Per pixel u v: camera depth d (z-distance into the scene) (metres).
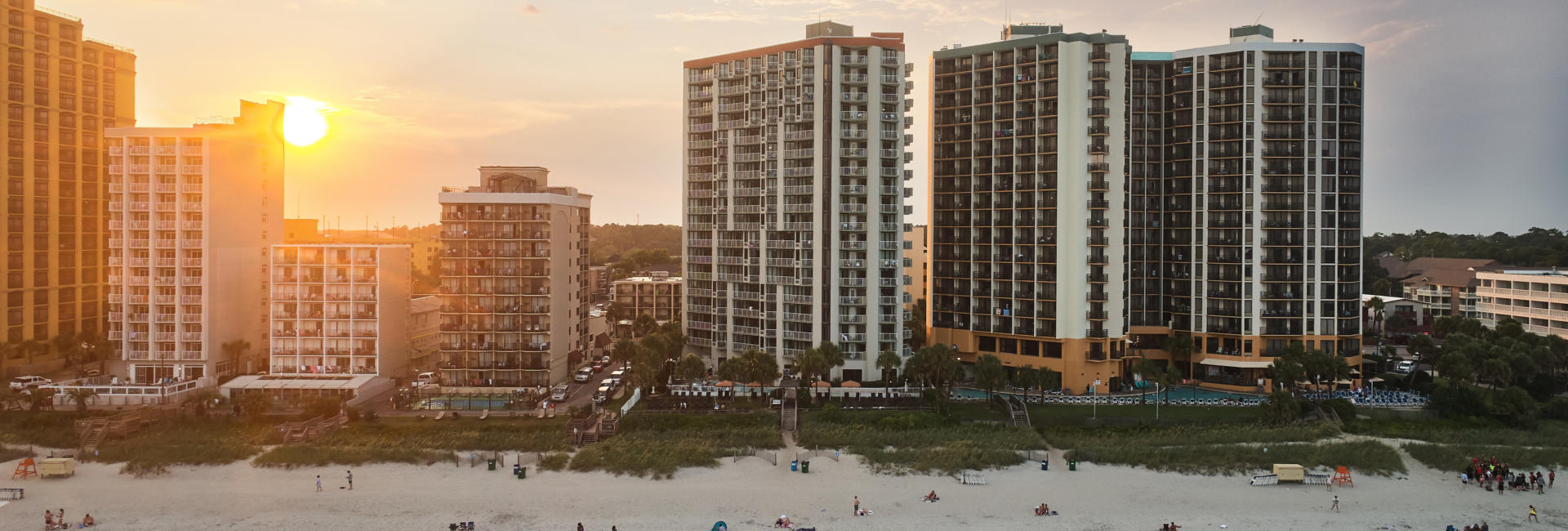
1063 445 113.12
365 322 141.38
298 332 141.50
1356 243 147.12
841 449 110.81
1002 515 89.00
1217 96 147.88
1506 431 117.00
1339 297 145.88
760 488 97.19
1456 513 90.12
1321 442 111.69
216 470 102.00
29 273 158.00
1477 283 198.88
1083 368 141.38
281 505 91.12
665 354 142.75
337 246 141.88
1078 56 141.12
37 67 160.12
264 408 119.81
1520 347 138.25
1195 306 149.75
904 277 152.75
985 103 151.38
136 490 95.12
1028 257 145.38
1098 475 102.31
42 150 161.00
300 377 136.88
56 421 117.31
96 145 171.00
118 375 145.75
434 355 164.12
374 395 136.62
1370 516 89.25
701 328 164.50
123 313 144.38
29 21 158.75
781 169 150.50
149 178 145.00
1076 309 141.25
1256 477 98.38
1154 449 109.31
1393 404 127.38
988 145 150.88
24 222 157.50
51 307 162.12
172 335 144.25
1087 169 141.62
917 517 88.50
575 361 154.12
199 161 144.62
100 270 172.12
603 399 129.88
